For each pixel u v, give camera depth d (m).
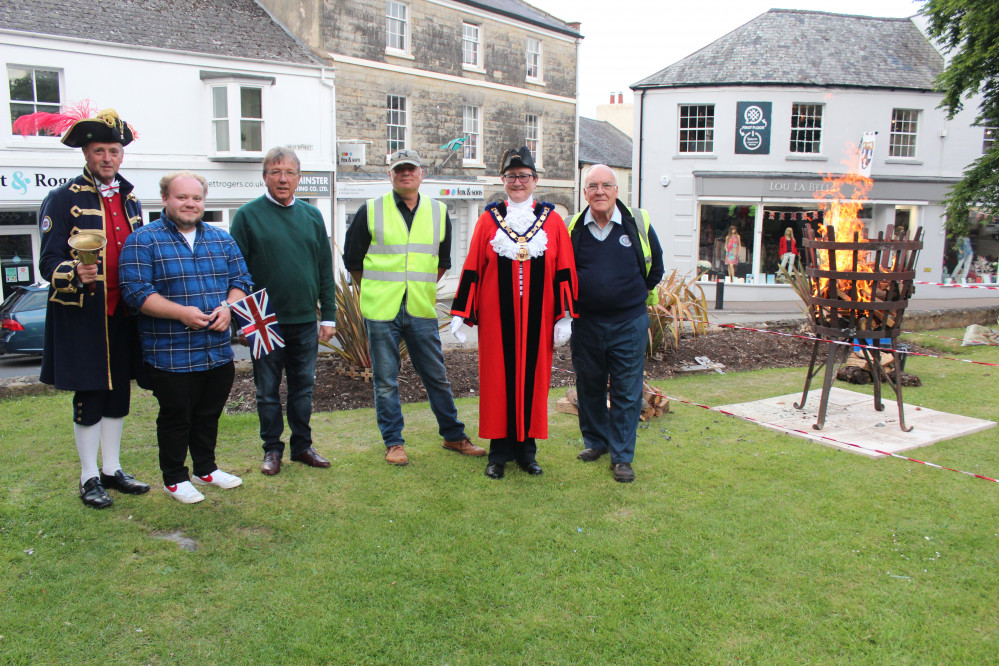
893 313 5.38
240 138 16.33
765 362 8.39
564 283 4.32
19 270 14.88
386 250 4.54
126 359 3.88
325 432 5.30
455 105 20.95
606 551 3.44
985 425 5.51
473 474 4.44
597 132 32.53
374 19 18.59
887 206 19.81
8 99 13.84
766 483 4.31
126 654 2.64
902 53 20.34
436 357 4.73
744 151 19.38
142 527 3.60
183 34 15.98
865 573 3.27
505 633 2.81
